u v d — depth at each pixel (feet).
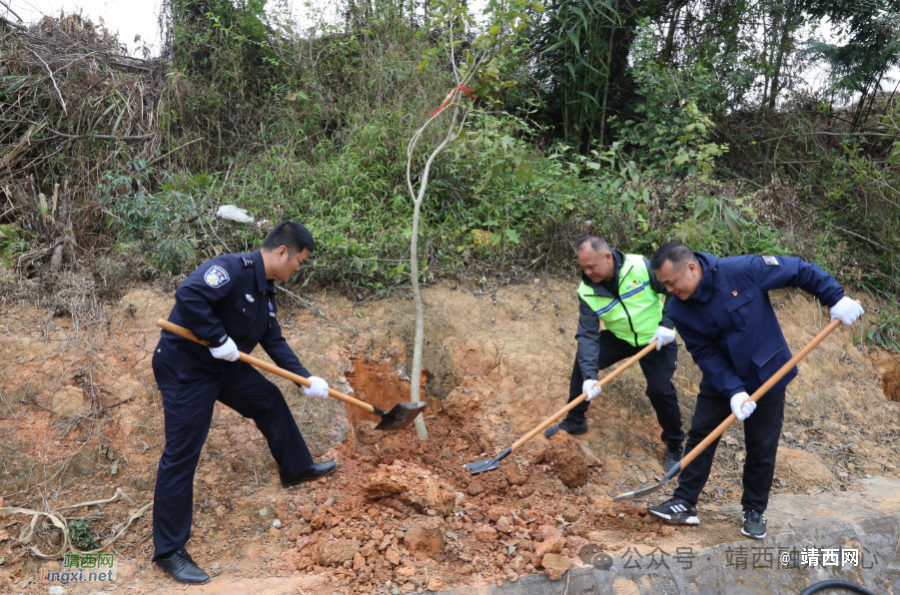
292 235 11.12
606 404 16.16
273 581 10.55
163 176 19.43
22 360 13.73
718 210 20.53
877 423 17.80
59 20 21.65
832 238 22.70
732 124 25.26
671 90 22.76
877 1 23.59
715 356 11.92
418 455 14.51
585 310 13.60
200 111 21.63
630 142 24.40
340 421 14.37
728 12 25.16
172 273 16.40
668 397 13.92
